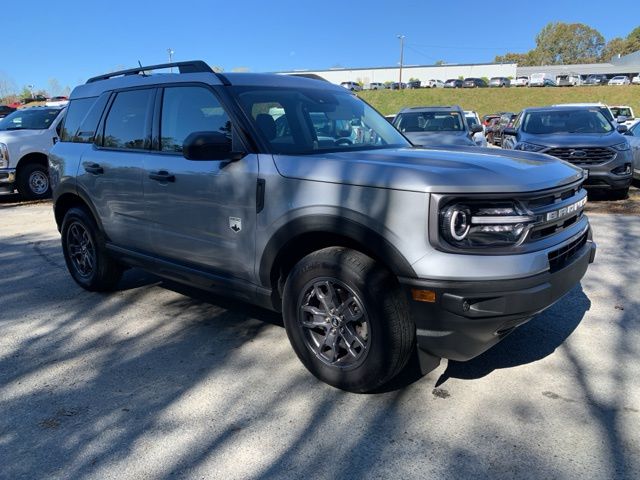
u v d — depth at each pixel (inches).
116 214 181.3
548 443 107.3
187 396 128.7
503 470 100.0
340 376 126.3
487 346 116.7
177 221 157.4
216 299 196.2
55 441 112.1
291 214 126.6
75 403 126.8
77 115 206.4
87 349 156.3
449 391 127.9
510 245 110.3
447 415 118.1
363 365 121.2
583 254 131.1
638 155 415.2
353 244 124.9
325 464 103.1
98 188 186.4
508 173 116.0
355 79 3410.4
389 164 118.6
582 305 178.9
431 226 107.6
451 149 151.0
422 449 106.7
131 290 209.0
